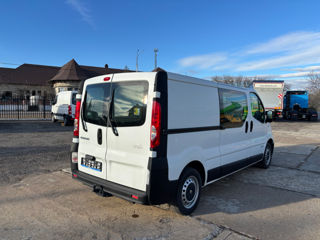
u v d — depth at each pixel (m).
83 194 4.24
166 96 3.08
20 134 10.87
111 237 2.92
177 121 3.24
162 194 3.04
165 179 3.05
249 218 3.47
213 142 3.96
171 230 3.10
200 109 3.66
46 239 2.86
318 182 5.14
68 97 13.95
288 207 3.87
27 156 6.84
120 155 3.26
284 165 6.58
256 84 21.08
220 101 4.14
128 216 3.46
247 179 5.31
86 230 3.07
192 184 3.58
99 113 3.55
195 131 3.55
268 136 6.07
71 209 3.66
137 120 3.10
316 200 4.17
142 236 2.95
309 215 3.60
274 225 3.28
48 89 36.22
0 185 4.59
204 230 3.11
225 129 4.26
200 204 3.94
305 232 3.11
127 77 3.28
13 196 4.10
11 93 36.47
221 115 4.15
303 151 8.57
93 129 3.62
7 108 28.38
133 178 3.14
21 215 3.44
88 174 3.72
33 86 37.28
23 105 27.95
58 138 9.98
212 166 3.97
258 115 5.52
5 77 36.78
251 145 5.21
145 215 3.50
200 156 3.65
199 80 3.66
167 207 3.78
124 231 3.06
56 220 3.32
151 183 2.94
